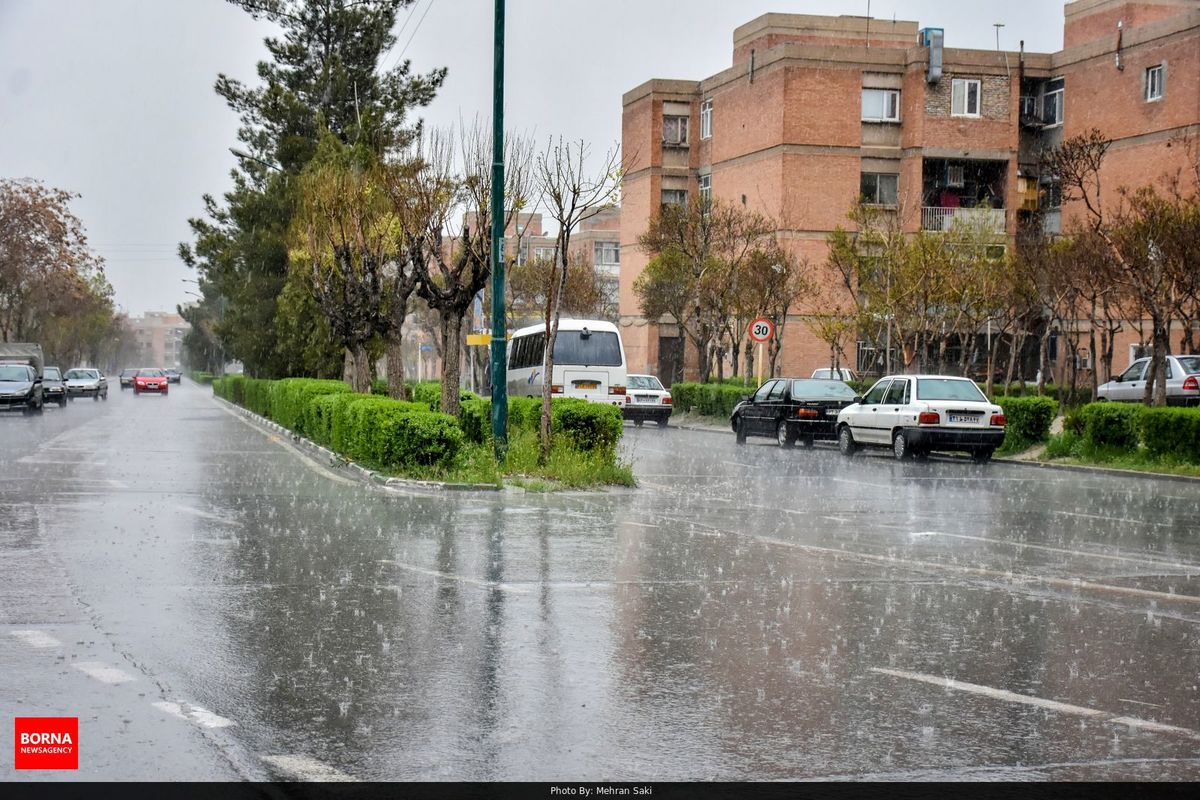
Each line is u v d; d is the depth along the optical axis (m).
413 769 5.15
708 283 42.59
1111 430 23.59
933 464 24.25
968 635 7.84
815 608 8.72
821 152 50.09
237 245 43.72
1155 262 25.86
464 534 12.51
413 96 45.56
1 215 64.88
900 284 32.97
